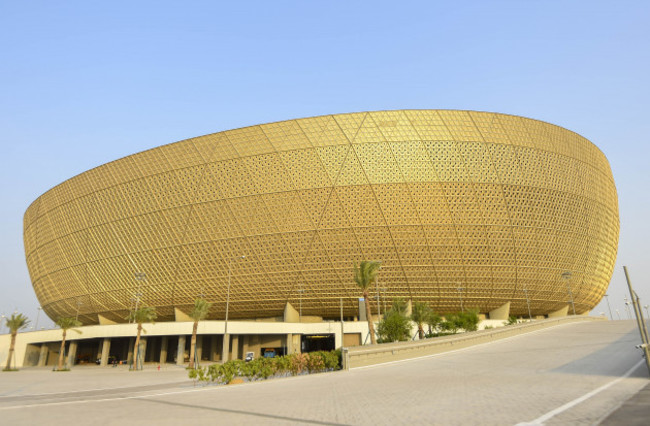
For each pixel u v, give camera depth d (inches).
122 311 2332.7
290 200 1900.8
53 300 2608.3
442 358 786.2
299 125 1911.9
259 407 335.3
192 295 2092.8
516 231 1962.4
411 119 1913.1
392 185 1862.7
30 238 2706.7
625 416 222.5
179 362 1712.6
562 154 2108.8
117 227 2166.6
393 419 256.4
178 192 2030.0
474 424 226.7
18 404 454.3
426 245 1887.3
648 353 405.1
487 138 1952.5
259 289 2003.0
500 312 2085.4
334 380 542.3
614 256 2534.5
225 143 1971.0
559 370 522.9
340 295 1968.5
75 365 1961.1
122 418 308.2
